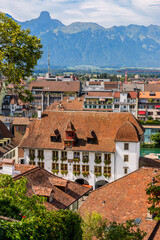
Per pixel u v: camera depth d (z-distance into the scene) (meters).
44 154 73.31
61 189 42.06
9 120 86.00
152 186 26.94
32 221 21.28
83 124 74.56
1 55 37.00
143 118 154.00
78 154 71.62
